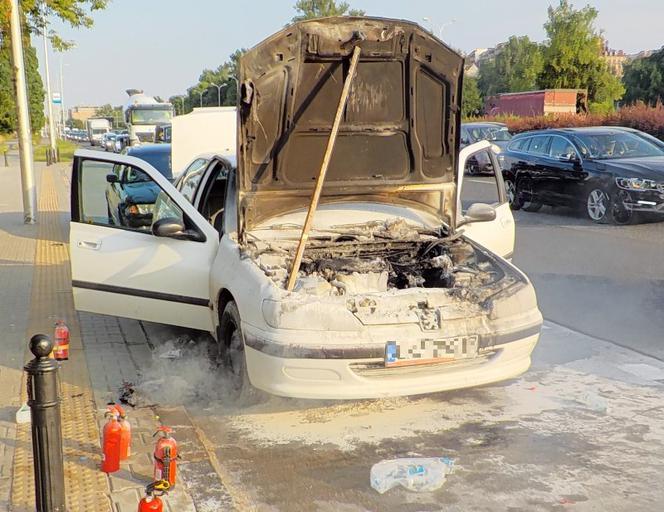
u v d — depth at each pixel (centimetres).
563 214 1464
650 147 1377
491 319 456
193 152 1195
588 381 545
